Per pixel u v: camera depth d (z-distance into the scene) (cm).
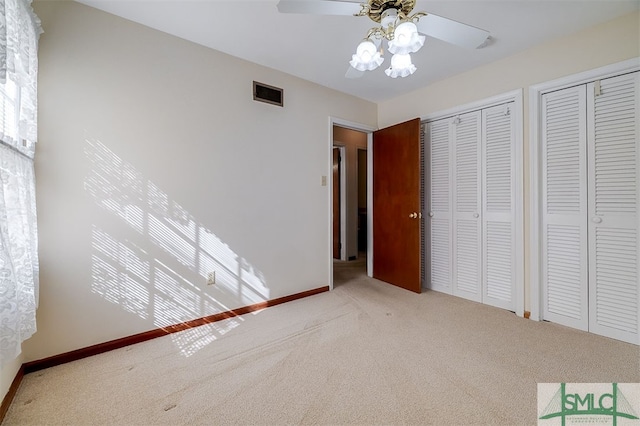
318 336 199
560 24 192
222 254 230
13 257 117
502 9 175
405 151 303
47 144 159
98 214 176
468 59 240
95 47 173
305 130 283
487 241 259
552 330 206
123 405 131
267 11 177
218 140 226
